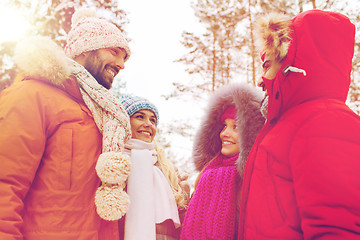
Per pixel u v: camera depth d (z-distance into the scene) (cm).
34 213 132
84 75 158
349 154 97
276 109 134
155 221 194
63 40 676
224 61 1448
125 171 146
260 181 124
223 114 218
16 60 141
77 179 140
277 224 112
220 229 179
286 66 127
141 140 220
